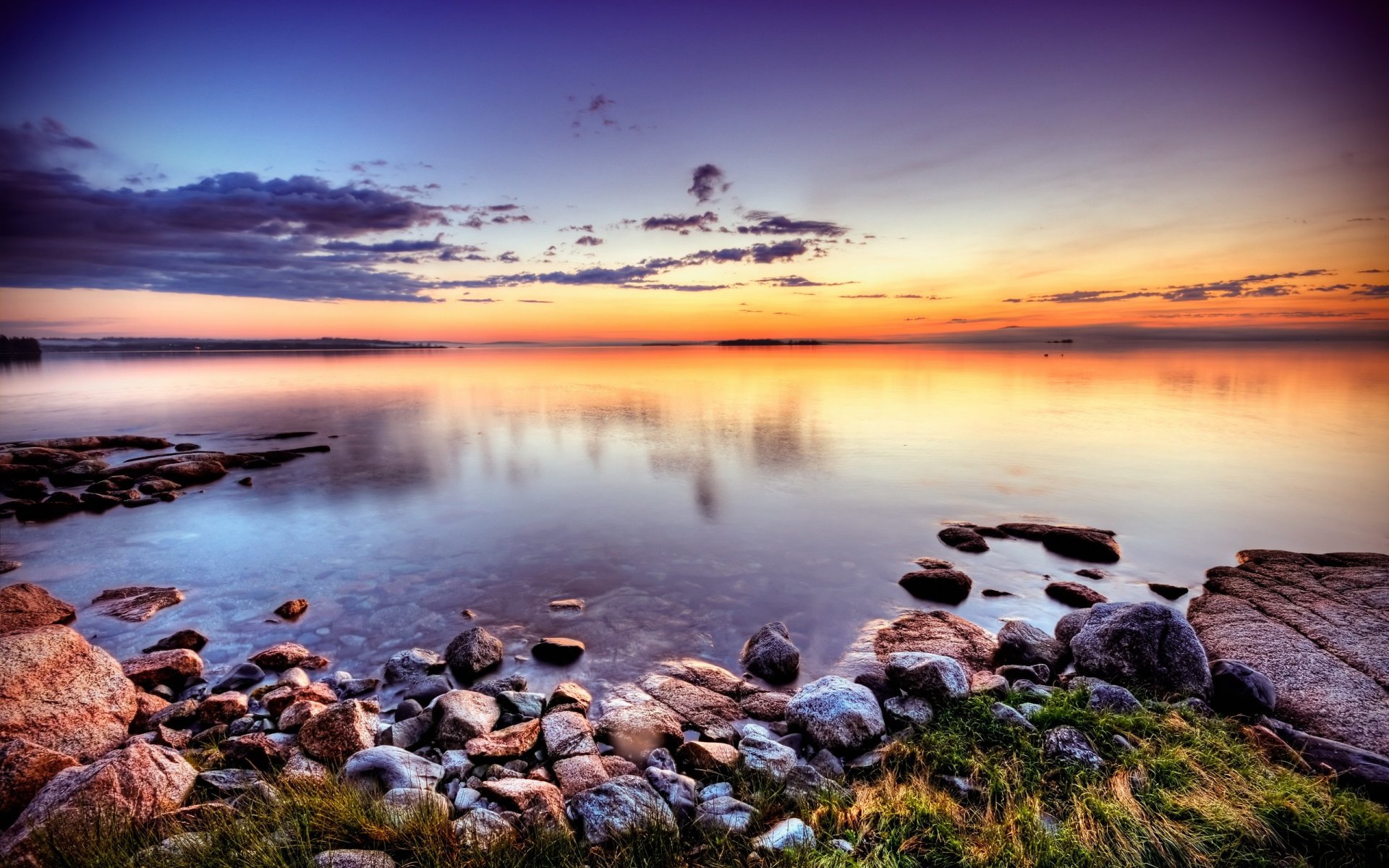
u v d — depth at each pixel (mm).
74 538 14539
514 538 14633
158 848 4098
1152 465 21812
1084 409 37000
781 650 8398
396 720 6957
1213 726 6168
